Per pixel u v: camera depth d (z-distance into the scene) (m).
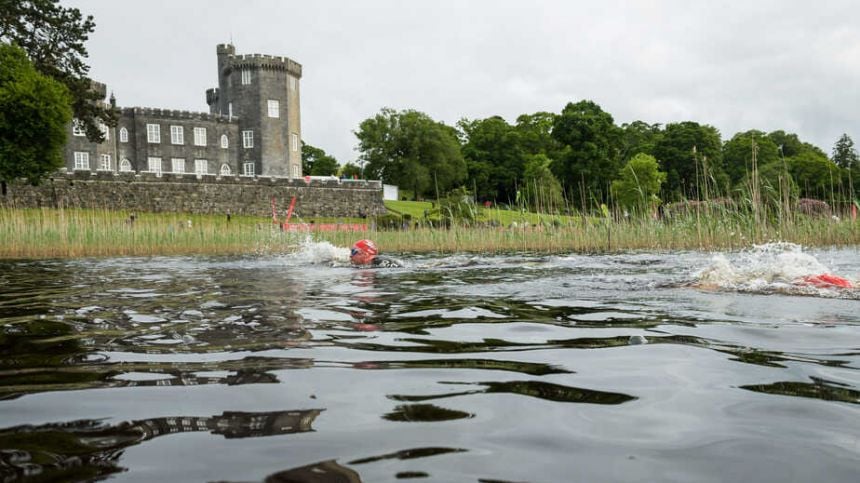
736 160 70.62
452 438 1.76
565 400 2.16
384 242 18.77
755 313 4.07
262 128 57.69
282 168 58.50
